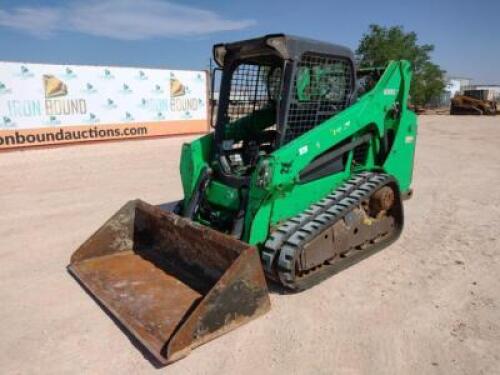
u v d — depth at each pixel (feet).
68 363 10.45
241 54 14.73
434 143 48.52
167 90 51.65
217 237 12.42
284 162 13.16
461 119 86.28
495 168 33.35
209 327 10.94
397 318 12.27
